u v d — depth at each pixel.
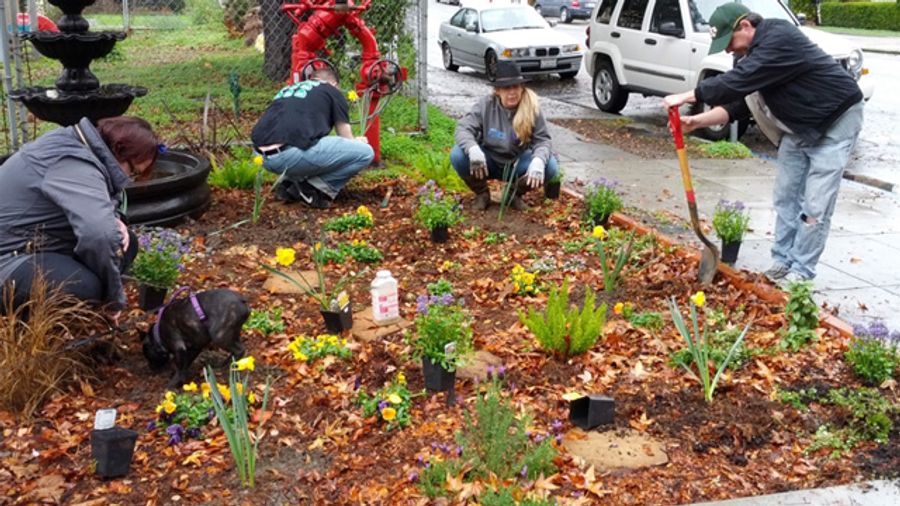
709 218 8.05
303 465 3.88
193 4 27.86
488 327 5.40
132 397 4.45
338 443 4.04
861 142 12.24
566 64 18.72
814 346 5.09
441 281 6.03
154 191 6.88
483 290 6.00
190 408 4.21
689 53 12.83
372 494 3.64
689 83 12.92
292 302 5.74
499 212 7.84
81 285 4.48
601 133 12.75
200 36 24.34
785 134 6.22
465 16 19.88
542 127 7.74
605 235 6.98
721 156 11.05
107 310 4.70
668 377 4.71
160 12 27.69
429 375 4.47
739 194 9.04
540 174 7.42
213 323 4.41
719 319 5.37
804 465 3.93
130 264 5.02
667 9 13.35
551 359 4.88
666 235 7.41
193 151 8.68
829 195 6.01
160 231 6.02
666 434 4.17
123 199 6.58
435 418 4.27
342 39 12.25
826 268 6.72
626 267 6.41
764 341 5.14
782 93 5.97
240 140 9.85
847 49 12.24
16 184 4.39
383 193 8.40
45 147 4.36
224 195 8.15
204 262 6.44
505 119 7.68
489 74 18.88
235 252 6.67
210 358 4.82
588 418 4.19
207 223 7.34
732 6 6.16
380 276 5.31
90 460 3.88
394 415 4.15
